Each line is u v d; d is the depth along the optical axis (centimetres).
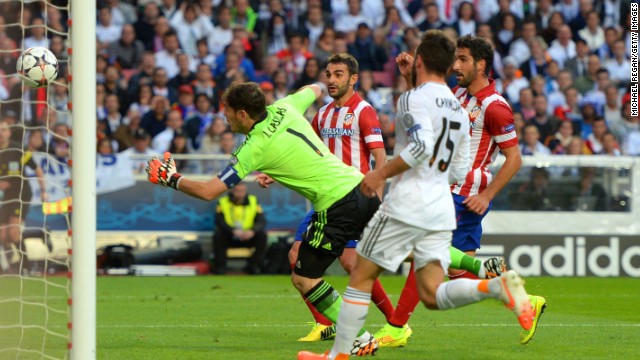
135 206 4434
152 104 5231
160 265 4431
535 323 2206
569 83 5866
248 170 1927
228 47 5606
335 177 2000
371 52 5853
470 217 2286
